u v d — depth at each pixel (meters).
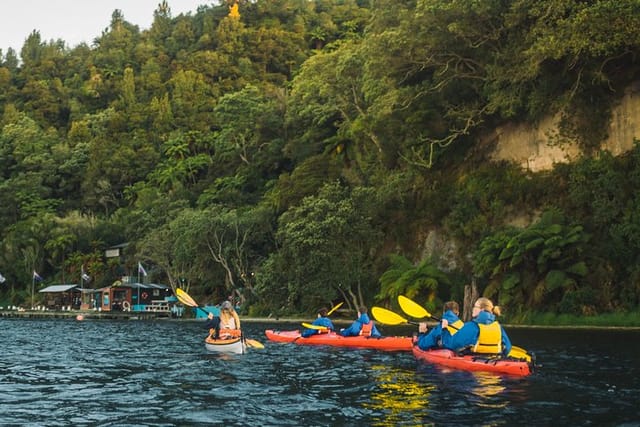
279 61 122.44
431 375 13.22
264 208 54.69
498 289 35.62
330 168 53.34
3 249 84.06
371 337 21.20
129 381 13.02
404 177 44.47
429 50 39.56
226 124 80.94
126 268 74.75
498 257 35.62
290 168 72.31
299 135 70.56
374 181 48.16
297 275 42.28
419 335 16.70
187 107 107.38
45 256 83.75
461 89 43.75
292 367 15.18
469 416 9.18
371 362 16.02
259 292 46.31
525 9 34.56
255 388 11.93
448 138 43.78
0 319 59.78
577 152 37.84
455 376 13.00
